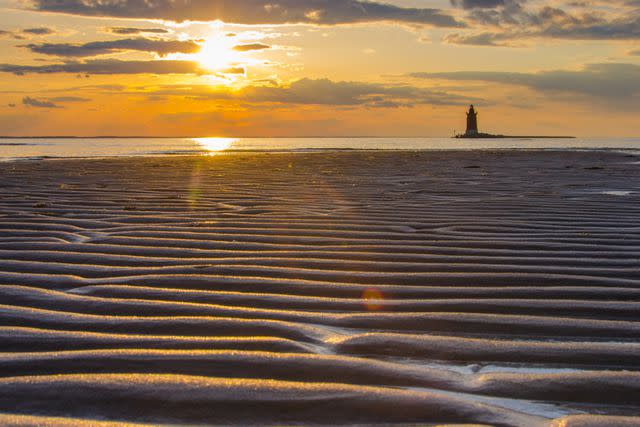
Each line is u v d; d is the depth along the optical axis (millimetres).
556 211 8008
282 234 6070
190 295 3777
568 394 2334
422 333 3062
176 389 2330
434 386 2410
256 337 2971
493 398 2309
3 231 6184
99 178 13711
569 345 2855
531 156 27688
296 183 12602
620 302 3627
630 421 2113
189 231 6219
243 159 24203
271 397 2275
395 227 6582
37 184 11977
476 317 3295
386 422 2123
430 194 10375
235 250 5242
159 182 12672
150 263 4711
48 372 2510
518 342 2904
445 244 5562
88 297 3713
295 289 3939
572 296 3775
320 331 3098
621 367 2613
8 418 2098
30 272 4363
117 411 2178
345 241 5699
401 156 27609
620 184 12531
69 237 5840
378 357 2738
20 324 3158
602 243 5641
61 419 2102
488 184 12562
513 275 4332
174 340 2922
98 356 2664
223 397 2273
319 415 2164
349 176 14789
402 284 4078
